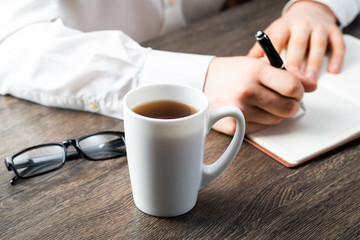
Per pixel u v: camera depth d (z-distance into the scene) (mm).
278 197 527
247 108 634
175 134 423
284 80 613
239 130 496
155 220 491
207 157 606
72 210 503
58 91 714
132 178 483
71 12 1009
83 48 755
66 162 595
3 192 533
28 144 630
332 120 677
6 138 644
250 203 518
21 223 482
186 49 914
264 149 618
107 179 560
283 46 869
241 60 676
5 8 806
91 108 720
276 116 651
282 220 490
